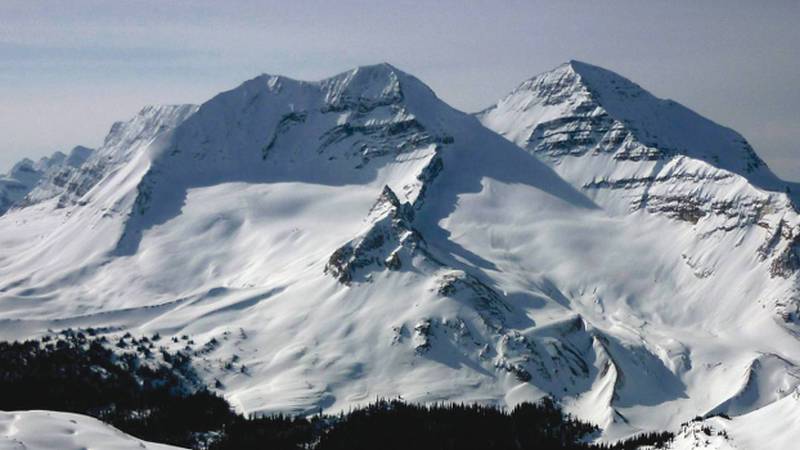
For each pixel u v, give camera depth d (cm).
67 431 17575
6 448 16000
